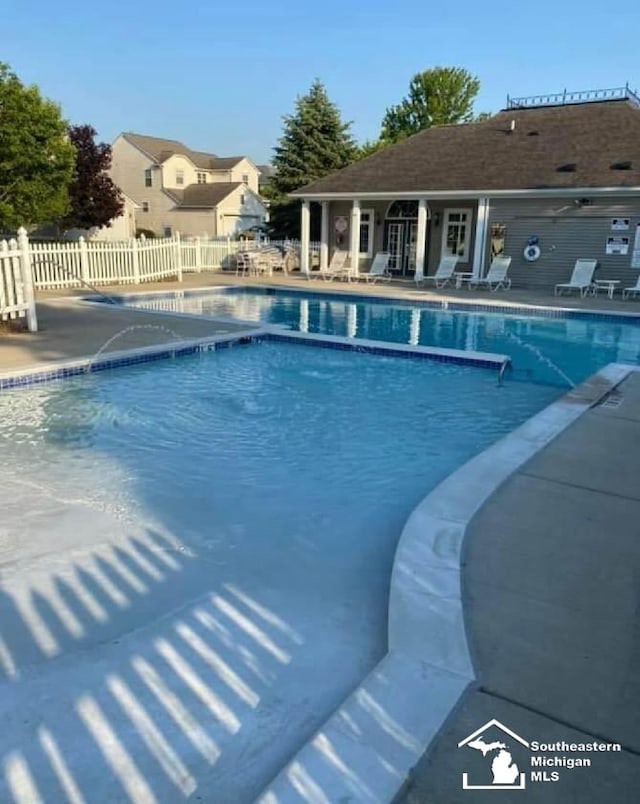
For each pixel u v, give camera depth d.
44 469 5.09
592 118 19.89
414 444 6.02
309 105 32.00
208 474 5.12
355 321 13.85
